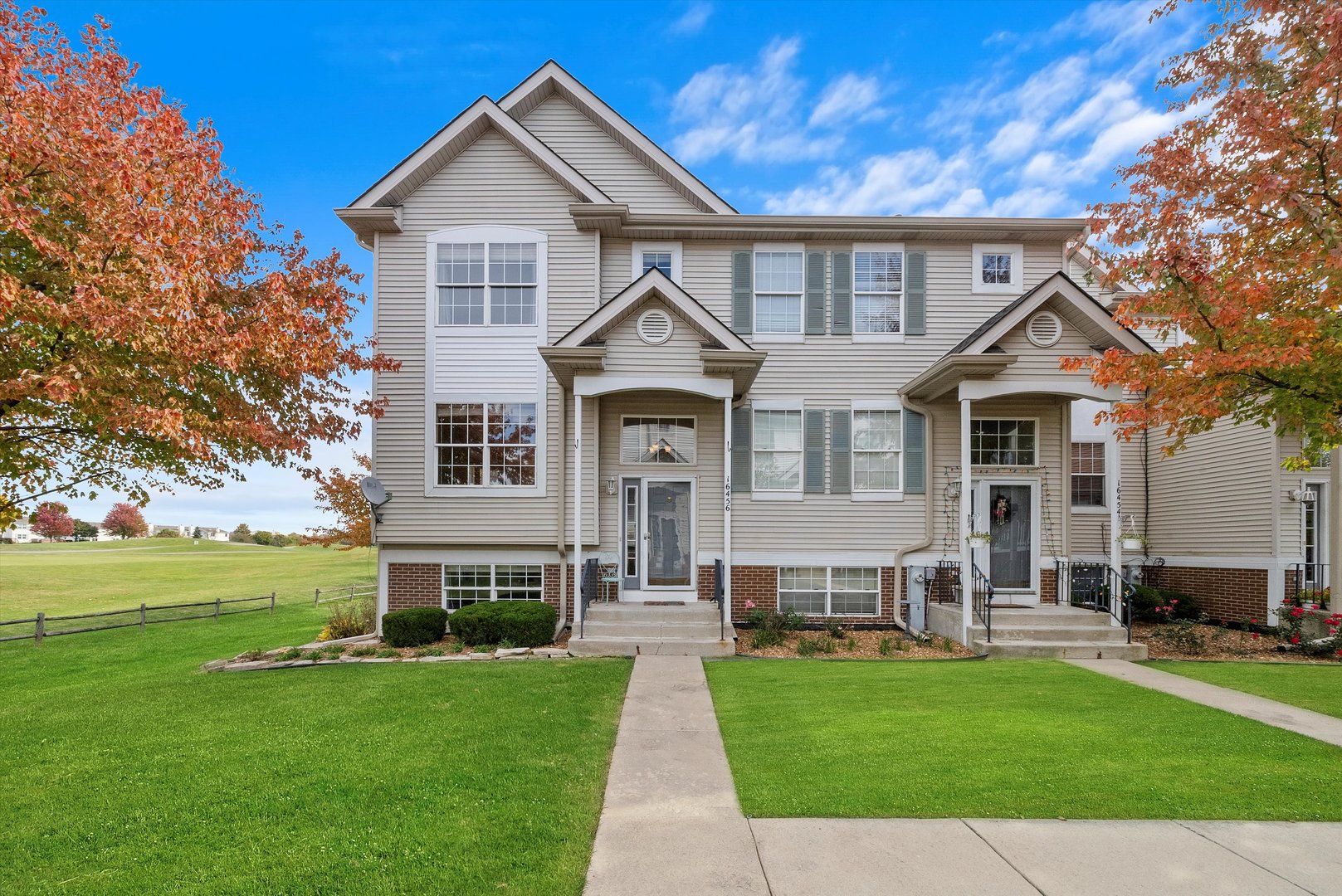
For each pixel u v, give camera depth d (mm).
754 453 12820
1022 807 4859
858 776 5438
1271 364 6941
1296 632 10758
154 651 13148
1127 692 8008
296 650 10398
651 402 12562
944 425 12812
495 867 4070
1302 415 7465
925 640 11102
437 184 12484
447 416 12297
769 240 12961
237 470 11367
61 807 4945
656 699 7758
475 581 12469
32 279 8078
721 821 4672
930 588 12227
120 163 7582
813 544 12648
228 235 9953
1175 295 7805
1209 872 4020
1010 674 8930
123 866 4156
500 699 7578
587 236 12477
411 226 12438
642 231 12719
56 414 8773
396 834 4488
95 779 5445
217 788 5230
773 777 5430
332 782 5320
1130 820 4688
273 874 4035
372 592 23828
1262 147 7578
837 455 12758
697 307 10758
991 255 13070
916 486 12680
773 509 12711
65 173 7379
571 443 12383
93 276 7125
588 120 13703
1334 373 6996
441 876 3975
